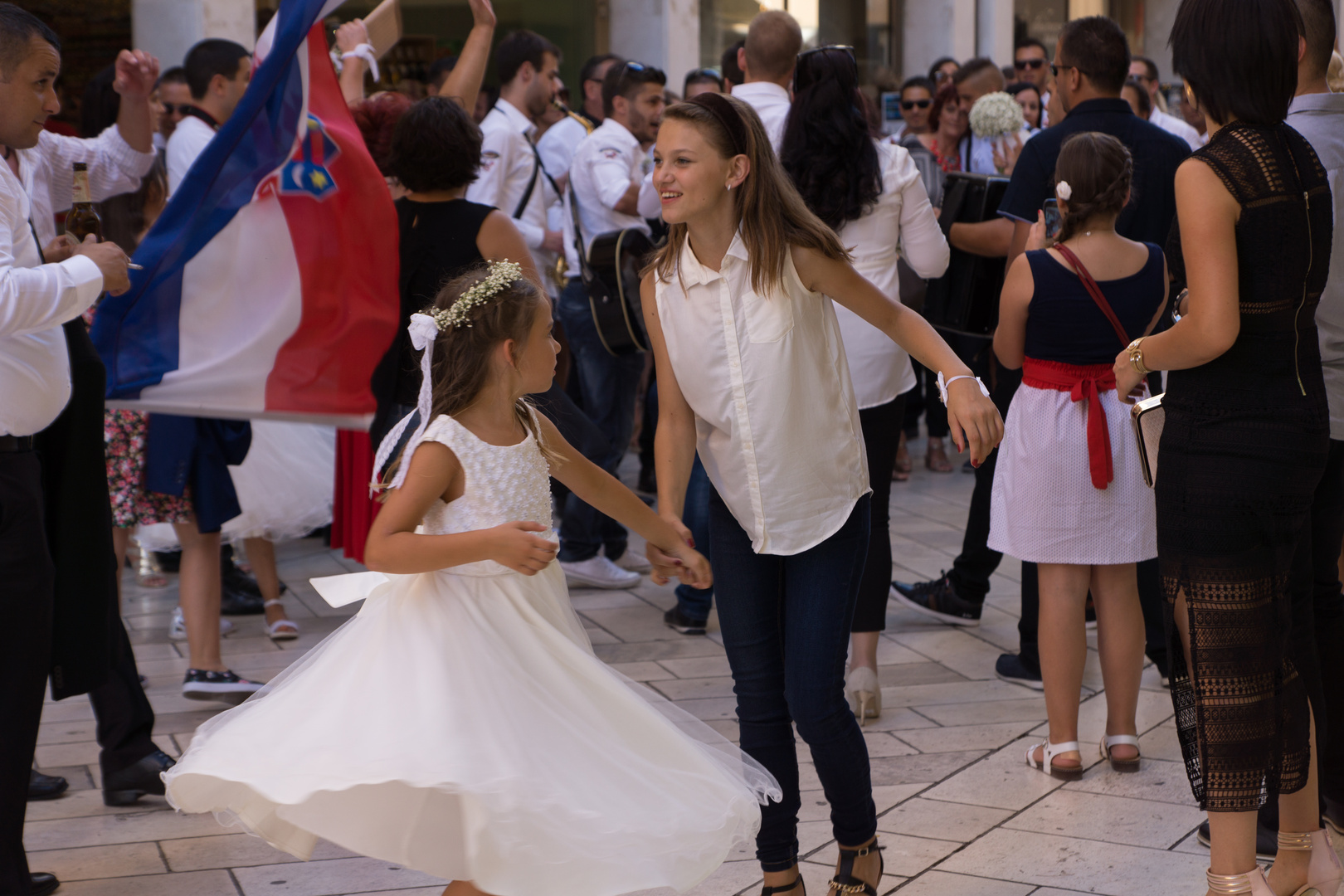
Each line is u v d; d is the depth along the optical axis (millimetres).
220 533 4238
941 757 3801
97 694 3475
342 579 2670
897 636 4984
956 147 7363
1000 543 3695
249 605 5340
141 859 3182
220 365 3797
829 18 11852
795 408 2643
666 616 5141
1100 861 3096
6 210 2736
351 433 4465
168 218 3725
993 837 3250
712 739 2648
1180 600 2697
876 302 2680
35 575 2818
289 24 3688
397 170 4008
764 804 2627
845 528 2746
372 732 2236
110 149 4062
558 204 6781
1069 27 4430
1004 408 4629
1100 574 3631
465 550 2318
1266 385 2553
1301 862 2830
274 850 3240
